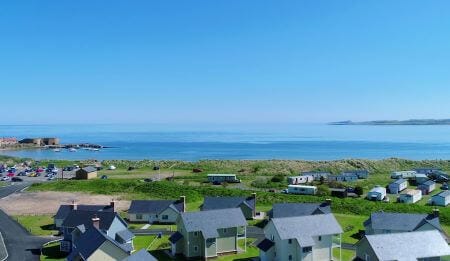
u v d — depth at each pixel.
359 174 190.38
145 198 136.12
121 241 78.81
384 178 188.38
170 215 104.19
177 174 196.12
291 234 70.25
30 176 193.00
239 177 186.00
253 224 100.12
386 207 117.56
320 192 141.12
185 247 76.88
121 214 112.81
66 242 80.06
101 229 78.38
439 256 63.62
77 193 145.38
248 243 85.19
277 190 152.75
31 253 79.75
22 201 132.25
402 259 61.69
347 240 85.88
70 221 81.81
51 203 128.88
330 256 72.94
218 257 77.31
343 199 130.00
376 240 63.47
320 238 72.38
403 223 82.12
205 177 182.25
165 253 79.31
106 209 98.19
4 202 130.75
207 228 76.44
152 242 86.50
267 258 72.19
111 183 155.88
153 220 104.75
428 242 64.44
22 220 106.38
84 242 69.50
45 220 106.50
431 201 127.75
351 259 73.31
